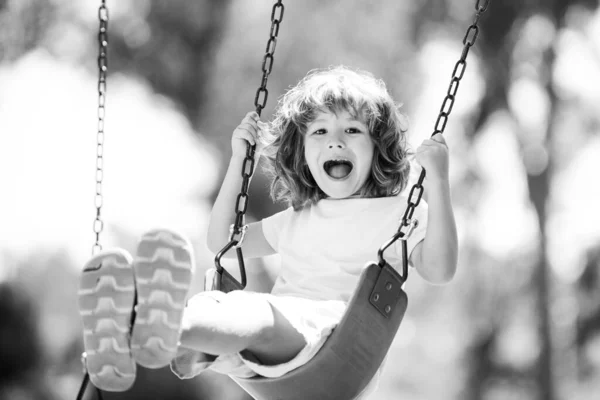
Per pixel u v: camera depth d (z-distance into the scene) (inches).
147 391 605.9
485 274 965.2
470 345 964.6
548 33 973.8
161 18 1088.2
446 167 179.6
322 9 988.6
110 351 141.4
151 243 141.1
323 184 189.6
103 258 140.9
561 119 980.6
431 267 179.9
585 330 923.4
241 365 165.2
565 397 938.1
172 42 1091.3
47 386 631.2
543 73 980.6
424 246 180.7
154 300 140.5
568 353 935.0
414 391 1201.4
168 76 1084.5
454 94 180.5
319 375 162.6
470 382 965.8
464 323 997.2
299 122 191.5
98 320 140.6
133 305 141.2
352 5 988.6
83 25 1016.9
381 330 165.6
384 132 191.6
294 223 195.2
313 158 189.6
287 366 160.4
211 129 1035.9
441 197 179.0
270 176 212.5
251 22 1019.9
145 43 1085.1
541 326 938.1
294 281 188.1
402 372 1220.5
